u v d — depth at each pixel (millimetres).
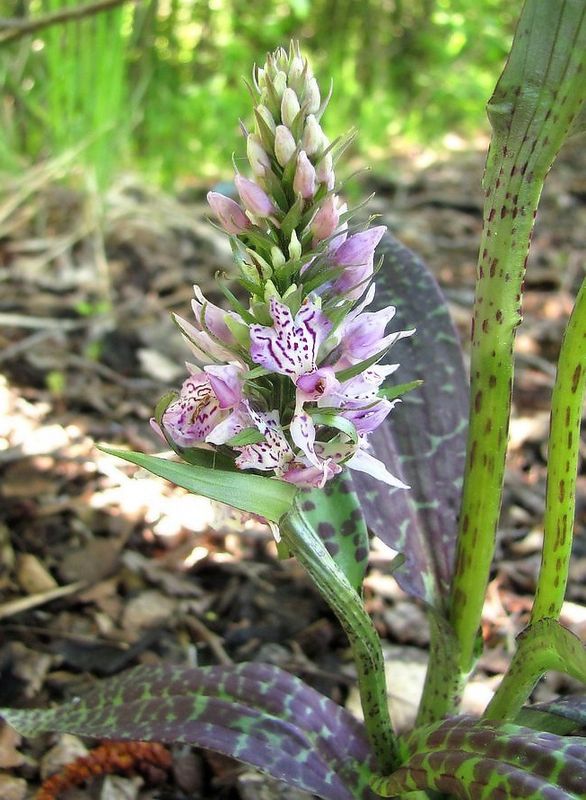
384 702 144
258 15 670
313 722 151
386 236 186
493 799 117
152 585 230
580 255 469
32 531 242
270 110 120
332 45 680
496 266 133
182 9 590
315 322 116
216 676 155
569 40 120
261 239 120
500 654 217
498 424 140
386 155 663
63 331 347
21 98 403
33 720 153
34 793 173
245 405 119
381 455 166
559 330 381
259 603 229
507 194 129
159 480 250
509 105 125
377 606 232
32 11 437
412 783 133
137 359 337
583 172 630
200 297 122
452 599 152
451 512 166
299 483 120
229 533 251
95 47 397
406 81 769
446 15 724
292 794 171
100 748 176
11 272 382
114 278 392
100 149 403
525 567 248
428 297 179
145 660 206
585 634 216
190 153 563
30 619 215
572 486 135
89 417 298
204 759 179
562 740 120
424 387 174
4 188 396
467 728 131
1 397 301
